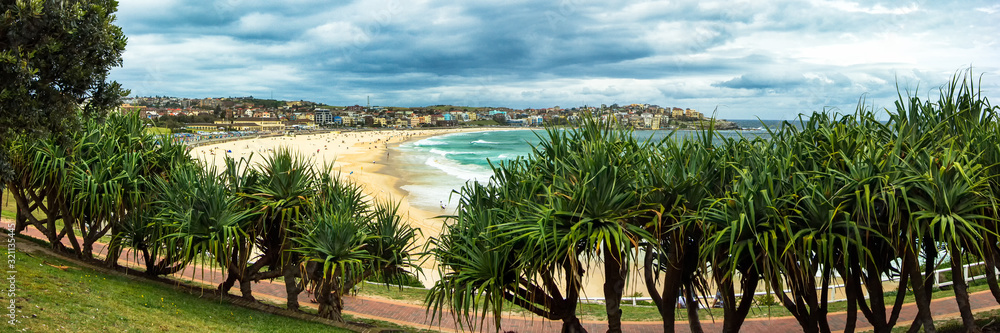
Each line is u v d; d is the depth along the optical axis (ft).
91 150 46.83
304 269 40.81
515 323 48.42
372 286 63.93
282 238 45.44
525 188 34.19
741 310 32.40
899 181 27.09
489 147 467.93
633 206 30.68
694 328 35.96
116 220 47.37
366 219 45.19
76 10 30.60
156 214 44.73
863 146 30.42
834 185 29.60
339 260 40.45
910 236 26.12
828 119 33.81
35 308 28.86
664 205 31.07
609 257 32.76
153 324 32.30
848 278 31.07
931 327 29.78
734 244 27.99
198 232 40.78
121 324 30.58
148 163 48.78
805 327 32.96
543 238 27.81
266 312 43.11
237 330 35.42
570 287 33.32
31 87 30.30
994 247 30.14
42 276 36.68
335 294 45.83
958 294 30.94
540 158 35.94
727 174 32.12
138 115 51.85
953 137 29.60
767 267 26.76
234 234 41.50
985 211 29.04
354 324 44.21
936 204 26.73
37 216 86.28
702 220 28.66
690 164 31.68
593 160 30.04
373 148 451.12
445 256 34.86
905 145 30.83
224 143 478.59
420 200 160.56
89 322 29.25
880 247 30.27
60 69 31.09
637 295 64.75
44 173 44.73
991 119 31.42
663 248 35.14
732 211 28.43
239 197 44.04
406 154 372.79
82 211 43.93
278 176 43.96
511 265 31.58
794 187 28.19
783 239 28.04
